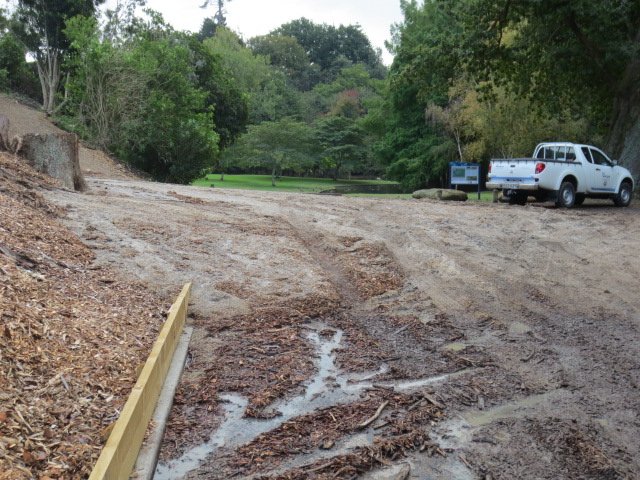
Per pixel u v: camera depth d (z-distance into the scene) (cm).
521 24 2544
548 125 3180
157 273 757
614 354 658
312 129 6250
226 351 596
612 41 2117
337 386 538
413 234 1141
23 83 3412
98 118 2441
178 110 2586
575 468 414
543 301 853
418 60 2250
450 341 682
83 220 884
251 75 7081
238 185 4241
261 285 792
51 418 372
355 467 400
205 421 455
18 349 425
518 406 513
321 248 1008
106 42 2433
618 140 2208
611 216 1542
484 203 1745
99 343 500
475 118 3425
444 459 419
